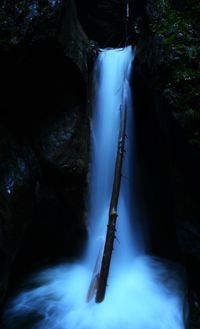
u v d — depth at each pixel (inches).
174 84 230.7
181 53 230.7
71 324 239.1
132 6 414.3
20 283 296.8
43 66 259.4
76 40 296.5
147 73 270.1
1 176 236.5
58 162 285.4
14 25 223.8
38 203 290.5
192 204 241.0
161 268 314.0
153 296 273.0
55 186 298.8
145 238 346.9
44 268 324.5
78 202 318.3
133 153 339.6
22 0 228.4
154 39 255.4
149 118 307.9
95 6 449.7
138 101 322.0
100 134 346.6
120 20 455.8
